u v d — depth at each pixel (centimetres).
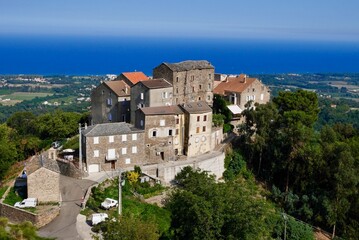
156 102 9931
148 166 8800
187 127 9606
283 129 10144
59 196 7006
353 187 8569
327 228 8825
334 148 9200
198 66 11075
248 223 5078
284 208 9262
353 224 8612
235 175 10031
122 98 10400
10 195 7250
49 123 11075
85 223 6328
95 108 10994
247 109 10969
